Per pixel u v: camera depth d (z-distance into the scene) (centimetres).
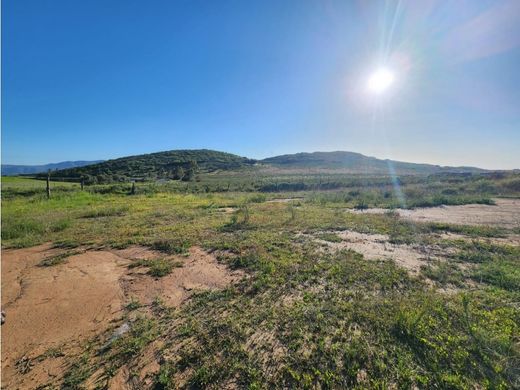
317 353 275
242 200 1598
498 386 231
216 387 238
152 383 244
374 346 283
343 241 690
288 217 998
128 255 600
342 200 1591
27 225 804
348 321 329
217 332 313
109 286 443
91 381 248
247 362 265
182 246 649
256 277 466
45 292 422
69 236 745
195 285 444
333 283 440
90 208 1234
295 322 329
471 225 867
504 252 594
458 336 293
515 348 271
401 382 238
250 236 729
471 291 411
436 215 1066
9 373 258
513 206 1281
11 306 378
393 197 1634
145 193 2120
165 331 320
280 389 234
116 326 331
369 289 420
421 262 541
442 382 237
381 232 779
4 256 591
